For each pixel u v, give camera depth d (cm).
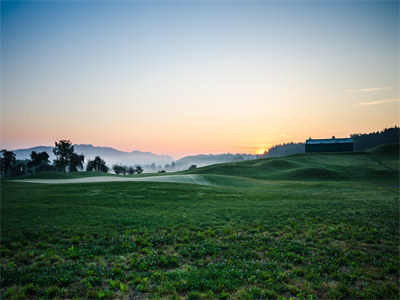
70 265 1132
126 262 1197
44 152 15375
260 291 930
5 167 14488
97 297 894
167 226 1772
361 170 9888
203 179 7212
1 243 1391
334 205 2738
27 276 1016
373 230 1697
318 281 1024
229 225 1830
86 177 8431
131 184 4728
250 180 7681
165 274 1057
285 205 2742
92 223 1802
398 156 12762
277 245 1430
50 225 1728
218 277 1035
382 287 970
